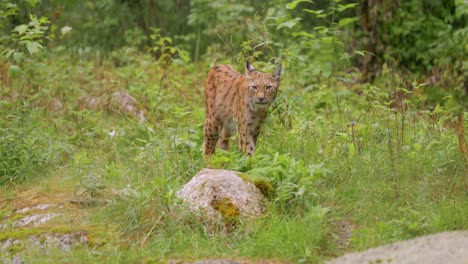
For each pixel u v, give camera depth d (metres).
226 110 14.31
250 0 23.55
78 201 12.07
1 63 19.03
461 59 19.41
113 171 12.79
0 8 20.34
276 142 13.68
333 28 15.74
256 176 11.41
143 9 26.53
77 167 13.25
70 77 19.97
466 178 11.83
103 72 21.08
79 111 16.75
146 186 11.78
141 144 15.27
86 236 10.74
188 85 19.50
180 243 10.29
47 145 14.52
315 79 19.98
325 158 12.62
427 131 13.55
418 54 20.09
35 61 19.38
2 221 11.94
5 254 10.47
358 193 11.55
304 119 15.23
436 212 10.78
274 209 10.87
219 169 11.75
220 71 14.69
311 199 11.23
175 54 25.17
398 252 9.55
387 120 13.78
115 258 10.07
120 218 11.15
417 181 11.80
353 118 15.33
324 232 10.33
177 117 16.67
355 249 10.11
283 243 10.11
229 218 10.66
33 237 10.80
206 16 24.19
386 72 19.25
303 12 23.02
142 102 17.92
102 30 26.39
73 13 27.03
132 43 24.77
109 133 15.02
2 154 13.80
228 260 9.81
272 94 13.51
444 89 18.52
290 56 15.77
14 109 15.75
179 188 11.64
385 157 12.48
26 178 13.45
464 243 9.41
